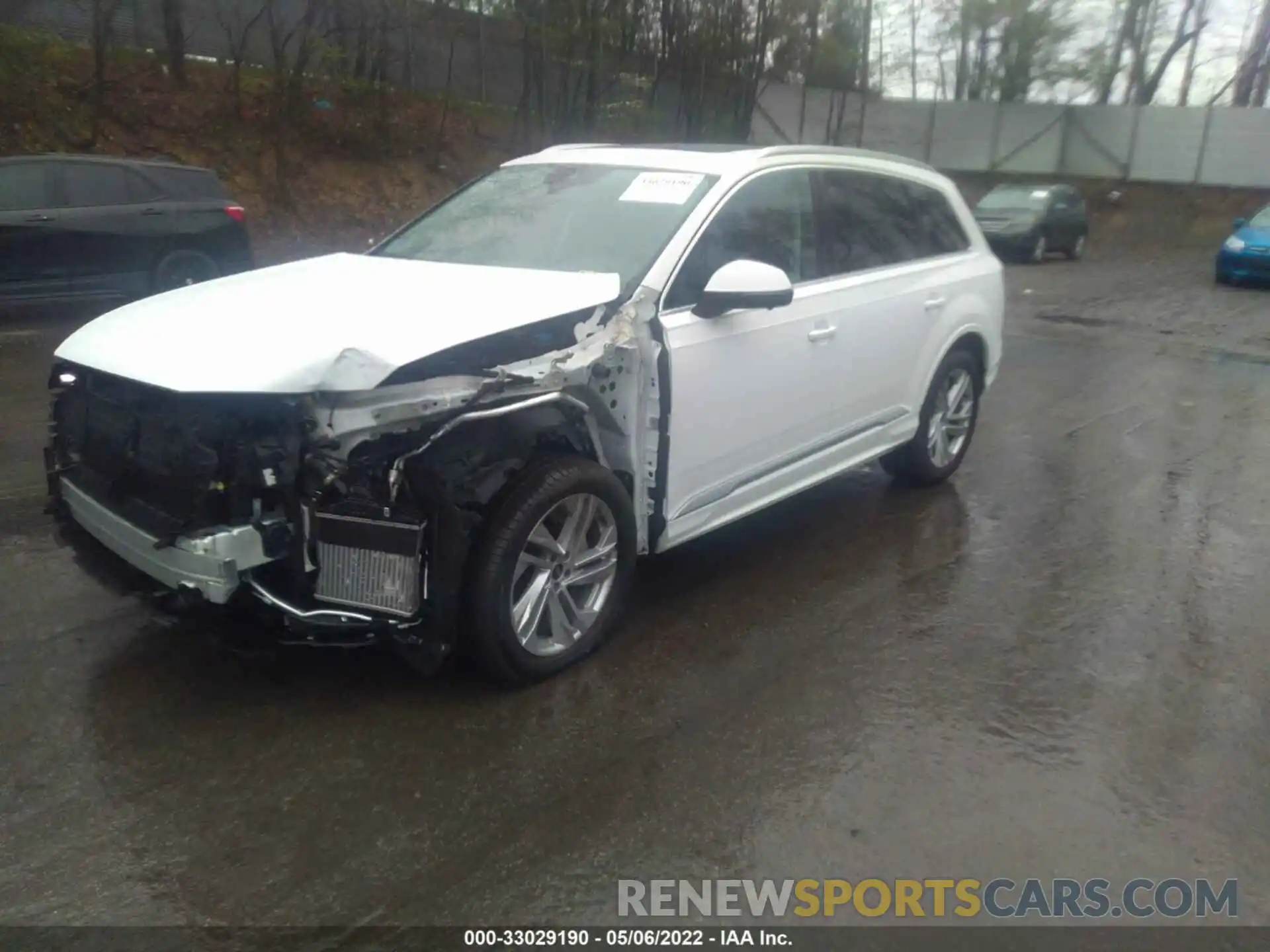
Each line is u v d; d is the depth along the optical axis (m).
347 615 3.45
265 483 3.31
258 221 15.40
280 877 2.96
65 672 3.99
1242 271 17.67
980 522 5.99
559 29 18.95
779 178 4.97
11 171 10.23
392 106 18.09
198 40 16.72
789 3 24.06
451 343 3.50
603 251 4.45
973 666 4.28
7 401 7.89
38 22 14.66
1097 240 26.80
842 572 5.20
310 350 3.31
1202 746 3.76
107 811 3.21
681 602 4.79
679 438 4.32
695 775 3.48
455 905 2.88
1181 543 5.73
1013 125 30.44
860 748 3.67
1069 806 3.39
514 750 3.58
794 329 4.81
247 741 3.59
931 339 5.93
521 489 3.74
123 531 3.59
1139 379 10.05
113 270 10.80
